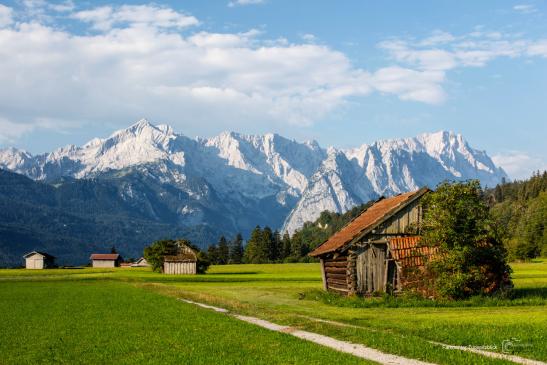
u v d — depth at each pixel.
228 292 70.69
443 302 47.78
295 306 49.31
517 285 68.38
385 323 34.41
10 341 31.88
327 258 63.88
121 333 34.22
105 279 112.75
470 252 48.47
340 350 26.14
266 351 26.16
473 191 50.62
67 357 26.73
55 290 79.19
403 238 53.53
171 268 156.50
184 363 24.14
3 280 112.94
